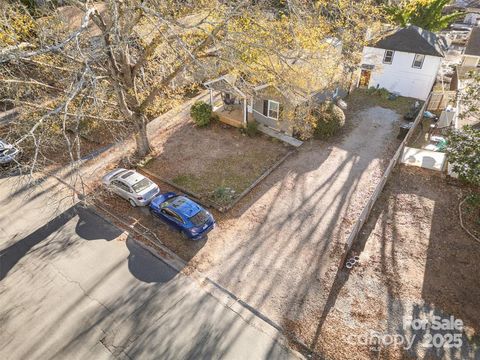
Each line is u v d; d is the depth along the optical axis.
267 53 14.64
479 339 9.80
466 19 43.94
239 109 22.14
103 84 16.11
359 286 11.37
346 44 21.70
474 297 10.97
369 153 18.56
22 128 15.41
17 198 15.61
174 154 18.70
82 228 13.95
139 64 14.89
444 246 12.82
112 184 15.39
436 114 22.80
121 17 12.98
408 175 16.70
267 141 19.83
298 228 13.73
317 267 12.05
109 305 10.87
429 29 31.25
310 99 16.67
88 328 10.20
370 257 12.39
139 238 13.45
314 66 15.99
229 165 17.72
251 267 12.13
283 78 15.30
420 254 12.51
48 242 13.30
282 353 9.52
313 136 19.94
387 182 16.20
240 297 11.09
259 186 16.19
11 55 9.80
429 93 24.39
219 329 10.12
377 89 25.72
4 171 17.34
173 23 12.63
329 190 15.80
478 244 12.86
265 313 10.59
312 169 17.33
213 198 15.25
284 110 18.33
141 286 11.48
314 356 9.47
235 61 13.98
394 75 25.19
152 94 16.08
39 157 18.38
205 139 20.12
